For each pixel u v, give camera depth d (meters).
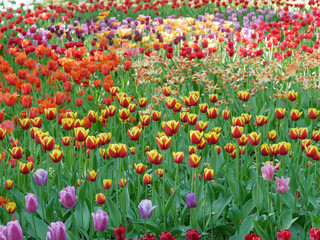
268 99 6.86
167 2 15.48
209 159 4.88
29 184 4.45
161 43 8.95
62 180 4.40
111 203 3.73
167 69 8.00
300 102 6.74
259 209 3.81
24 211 3.67
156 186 4.26
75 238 3.35
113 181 4.42
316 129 6.28
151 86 7.16
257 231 3.42
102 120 5.54
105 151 4.26
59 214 3.83
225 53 9.41
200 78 6.69
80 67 6.62
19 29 10.15
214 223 3.87
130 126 6.18
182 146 5.35
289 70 6.22
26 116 5.16
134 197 4.35
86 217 3.79
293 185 4.07
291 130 4.03
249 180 4.52
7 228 2.80
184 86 7.42
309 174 4.29
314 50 6.88
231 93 6.88
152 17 15.23
